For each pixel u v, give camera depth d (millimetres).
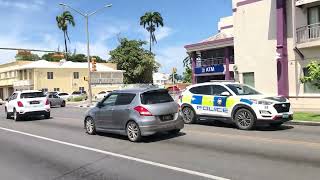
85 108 38281
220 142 12680
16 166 10297
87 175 9031
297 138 13141
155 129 13344
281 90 26328
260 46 28000
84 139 14523
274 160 9680
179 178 8367
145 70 84250
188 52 47188
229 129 16000
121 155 11164
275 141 12484
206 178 8250
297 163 9281
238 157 10180
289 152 10617
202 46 44625
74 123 20938
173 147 12133
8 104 25266
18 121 23781
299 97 25766
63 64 76188
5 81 85750
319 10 24547
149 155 11008
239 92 16422
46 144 13719
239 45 29547
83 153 11711
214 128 16406
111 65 83000
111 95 14844
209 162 9734
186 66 74562
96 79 75812
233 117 16125
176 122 13977
